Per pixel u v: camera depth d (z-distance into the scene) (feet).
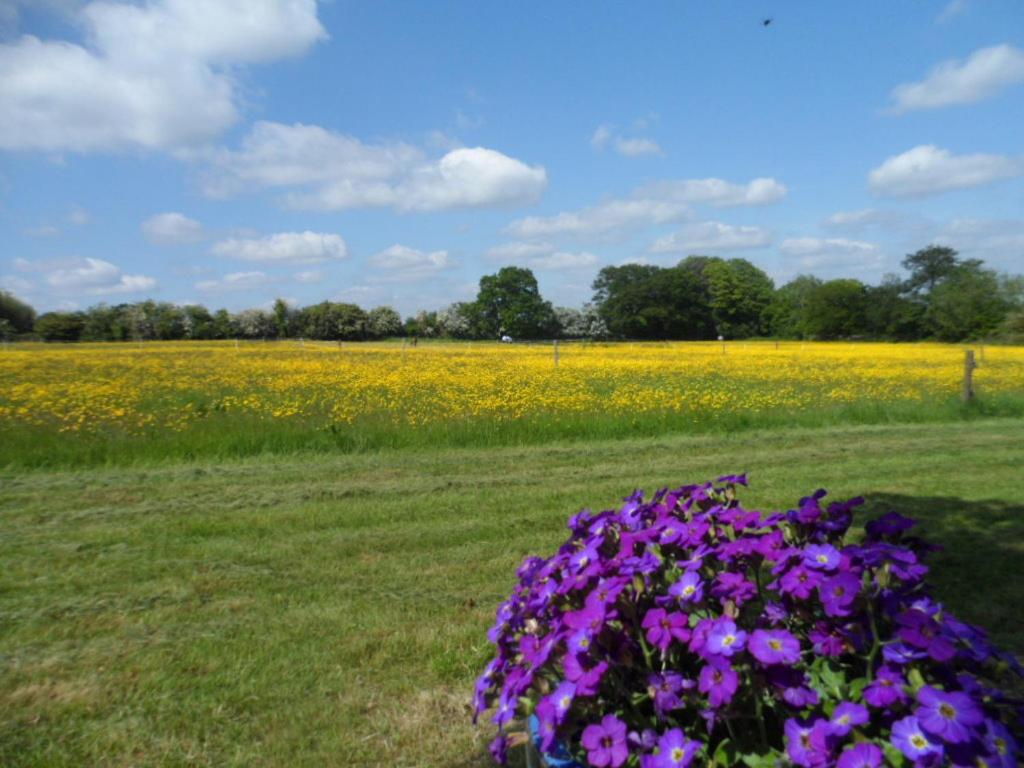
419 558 17.56
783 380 64.54
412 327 269.85
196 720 10.41
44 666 11.93
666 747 5.88
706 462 29.50
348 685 11.44
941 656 5.79
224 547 18.19
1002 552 17.58
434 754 9.71
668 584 7.47
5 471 26.73
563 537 19.24
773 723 6.81
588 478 26.43
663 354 119.96
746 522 8.11
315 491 24.02
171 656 12.30
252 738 10.03
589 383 57.31
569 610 7.20
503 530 19.77
